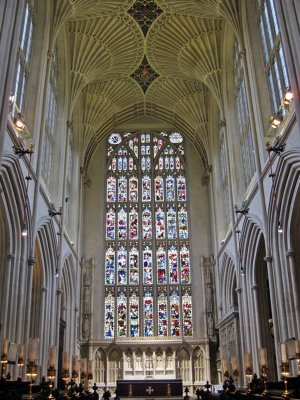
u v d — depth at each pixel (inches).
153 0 1043.9
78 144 1320.1
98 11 1046.4
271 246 772.6
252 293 923.4
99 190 1446.9
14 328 705.0
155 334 1294.3
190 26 1110.4
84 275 1336.1
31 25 875.4
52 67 1051.3
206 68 1154.7
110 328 1300.4
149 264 1370.6
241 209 975.6
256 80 863.7
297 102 582.2
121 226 1413.6
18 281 727.1
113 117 1460.4
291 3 612.7
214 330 1272.1
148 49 1208.8
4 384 456.8
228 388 757.9
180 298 1328.7
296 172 669.9
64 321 1113.4
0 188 658.8
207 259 1359.5
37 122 850.8
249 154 986.7
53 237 949.2
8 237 713.0
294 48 599.8
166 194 1454.2
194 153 1497.3
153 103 1438.2
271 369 862.5
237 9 937.5
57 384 920.9
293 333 697.6
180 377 1231.5
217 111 1317.7
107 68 1229.1
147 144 1514.5
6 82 595.2
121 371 1235.2
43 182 930.1
